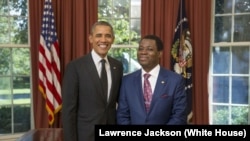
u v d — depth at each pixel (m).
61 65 3.69
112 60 2.13
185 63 3.61
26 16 3.76
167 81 1.95
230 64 3.85
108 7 4.00
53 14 3.56
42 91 3.52
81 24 3.69
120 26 4.04
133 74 2.05
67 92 1.94
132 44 4.05
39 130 2.86
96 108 1.96
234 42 3.81
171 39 3.71
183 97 1.96
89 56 2.03
